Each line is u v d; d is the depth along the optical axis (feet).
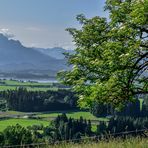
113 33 68.54
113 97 71.56
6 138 236.63
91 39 75.56
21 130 244.83
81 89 72.13
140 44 66.33
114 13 70.18
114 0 72.38
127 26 65.72
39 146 56.80
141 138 57.31
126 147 53.83
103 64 69.05
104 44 71.36
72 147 54.75
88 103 71.87
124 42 68.23
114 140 57.00
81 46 76.33
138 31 67.26
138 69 68.90
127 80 69.21
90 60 72.33
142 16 59.98
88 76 72.13
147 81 73.31
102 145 54.60
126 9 69.56
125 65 67.72
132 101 73.56
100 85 68.39
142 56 67.31
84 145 55.47
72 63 73.97
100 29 75.15
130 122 444.55
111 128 441.68
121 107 74.90
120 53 66.74
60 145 56.18
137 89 73.15
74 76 73.26
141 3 58.49
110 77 67.46
